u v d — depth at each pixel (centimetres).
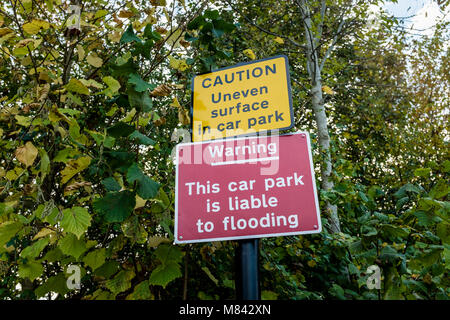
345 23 584
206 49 185
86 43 244
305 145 135
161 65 323
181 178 137
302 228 122
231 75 155
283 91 146
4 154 192
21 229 138
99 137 156
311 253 250
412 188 161
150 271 154
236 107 149
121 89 196
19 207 177
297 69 665
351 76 775
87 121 204
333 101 720
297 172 131
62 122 186
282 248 239
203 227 128
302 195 127
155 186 129
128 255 175
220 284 174
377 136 764
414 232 167
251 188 131
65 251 131
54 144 175
